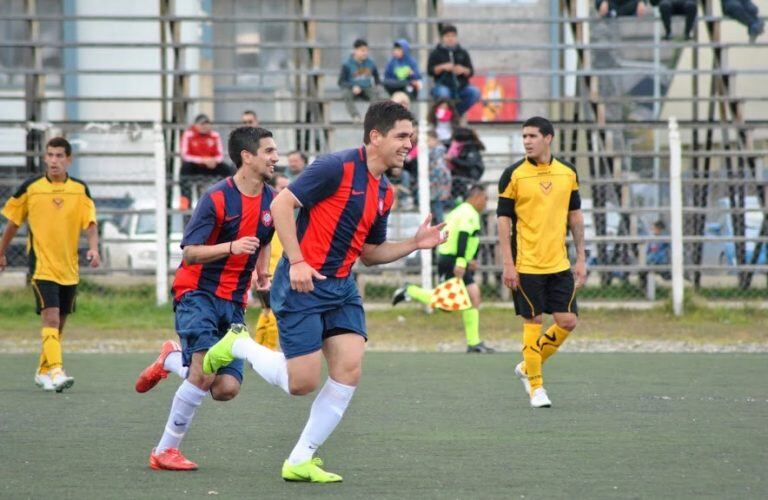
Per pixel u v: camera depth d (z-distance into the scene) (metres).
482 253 38.06
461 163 37.22
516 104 64.44
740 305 36.22
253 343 12.43
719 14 49.03
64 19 41.25
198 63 61.19
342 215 11.81
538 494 11.19
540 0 64.25
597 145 41.62
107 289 36.69
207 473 12.45
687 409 17.92
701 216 39.69
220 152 37.66
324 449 14.09
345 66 40.53
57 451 13.94
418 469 12.67
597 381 22.00
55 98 40.62
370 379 22.42
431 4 43.59
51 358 20.08
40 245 20.14
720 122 41.62
